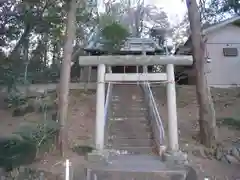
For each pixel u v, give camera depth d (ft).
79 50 58.03
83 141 27.68
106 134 29.01
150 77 23.35
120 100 40.88
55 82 55.72
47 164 21.62
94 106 41.57
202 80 27.30
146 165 21.12
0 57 35.53
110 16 55.93
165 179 18.97
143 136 29.68
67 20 27.99
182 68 62.39
